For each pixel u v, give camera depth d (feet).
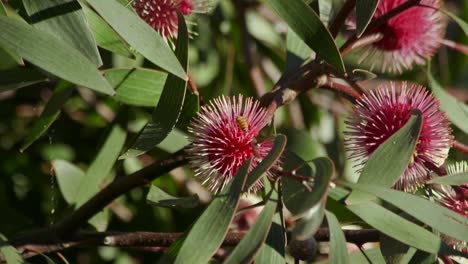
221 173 2.81
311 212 2.38
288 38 3.43
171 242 3.10
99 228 3.60
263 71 4.83
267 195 2.59
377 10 3.27
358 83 3.20
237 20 4.63
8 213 3.85
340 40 3.49
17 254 2.81
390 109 2.95
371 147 2.94
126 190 3.13
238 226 3.72
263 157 2.79
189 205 3.07
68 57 2.54
